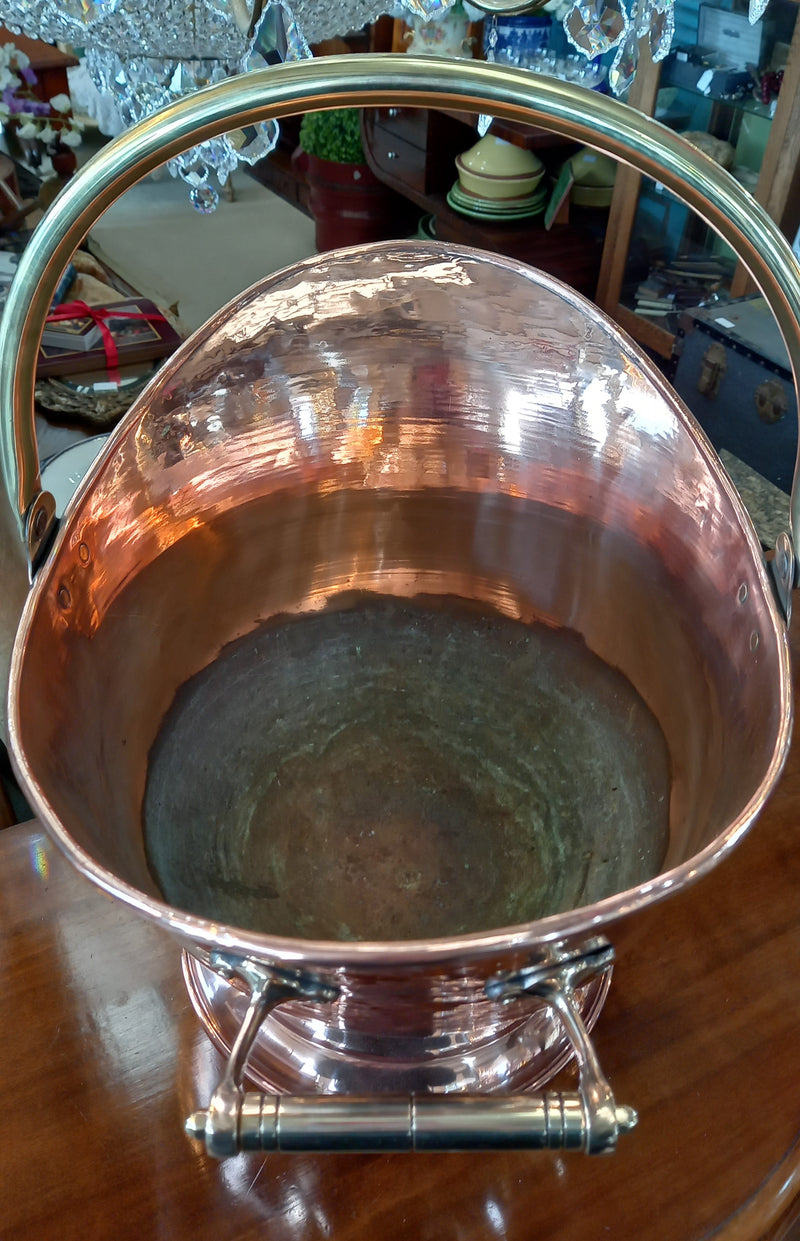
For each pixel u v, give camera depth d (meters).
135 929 0.47
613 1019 0.44
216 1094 0.28
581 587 0.53
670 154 0.40
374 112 1.85
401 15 0.85
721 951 0.46
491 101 0.40
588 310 0.48
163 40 0.78
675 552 0.47
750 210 0.39
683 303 1.44
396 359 0.53
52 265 0.40
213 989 0.43
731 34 1.21
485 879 0.47
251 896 0.45
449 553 0.57
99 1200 0.38
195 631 0.50
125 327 1.12
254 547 0.52
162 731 0.47
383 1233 0.38
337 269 0.49
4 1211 0.38
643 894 0.26
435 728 0.53
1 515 0.77
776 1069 0.42
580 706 0.52
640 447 0.49
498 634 0.56
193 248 2.27
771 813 0.52
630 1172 0.39
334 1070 0.40
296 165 2.48
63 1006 0.44
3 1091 0.41
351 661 0.56
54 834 0.29
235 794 0.49
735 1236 0.38
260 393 0.50
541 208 1.63
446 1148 0.28
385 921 0.45
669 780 0.45
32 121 1.67
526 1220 0.38
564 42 1.25
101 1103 0.41
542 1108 0.28
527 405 0.52
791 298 0.40
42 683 0.36
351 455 0.54
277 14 0.73
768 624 0.39
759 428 1.23
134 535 0.45
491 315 0.51
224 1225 0.38
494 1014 0.36
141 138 0.39
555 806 0.49
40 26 0.79
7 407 0.39
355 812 0.49
